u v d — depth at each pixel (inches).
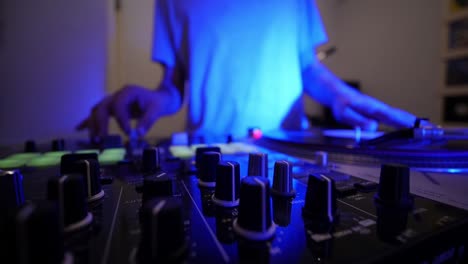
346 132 29.9
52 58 48.1
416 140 17.1
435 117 61.4
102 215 8.5
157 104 35.4
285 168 10.6
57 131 49.2
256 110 39.0
